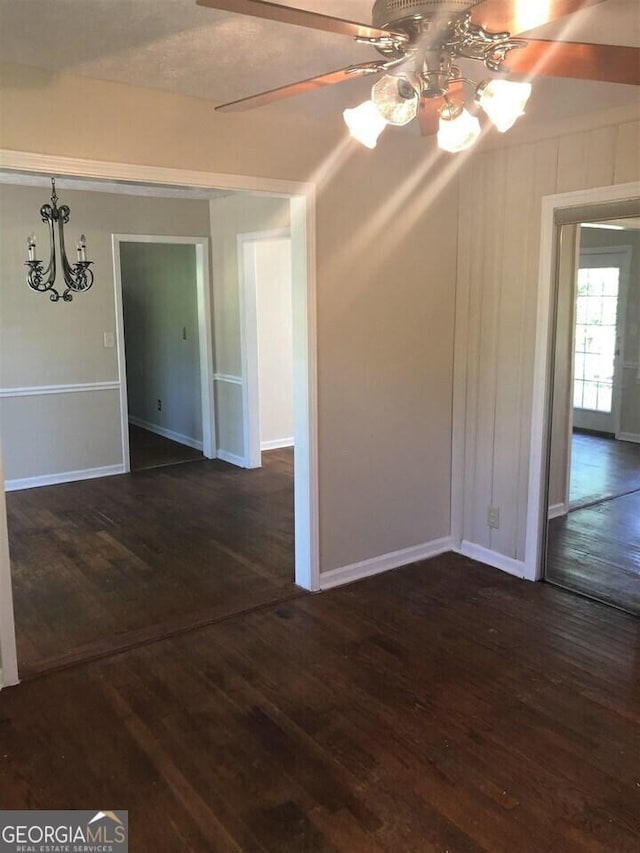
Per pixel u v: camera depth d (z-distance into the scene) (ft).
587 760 7.95
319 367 11.89
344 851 6.69
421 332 13.15
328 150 11.39
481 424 13.41
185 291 22.70
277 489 18.88
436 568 13.47
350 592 12.44
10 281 18.20
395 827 6.98
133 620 11.43
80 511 17.15
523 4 5.04
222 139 10.27
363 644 10.61
